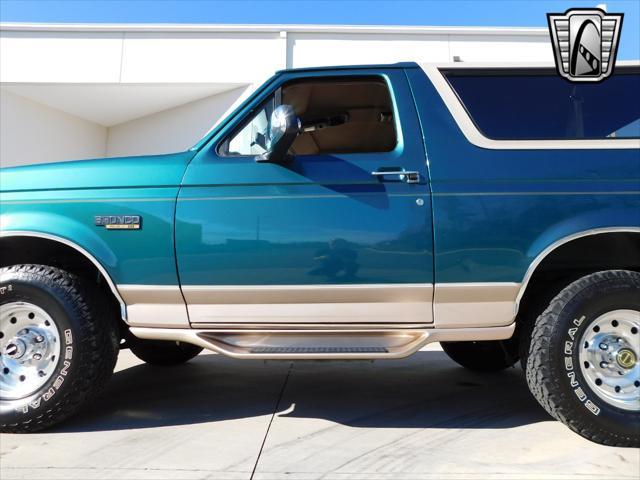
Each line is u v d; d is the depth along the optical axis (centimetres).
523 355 262
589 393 240
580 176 254
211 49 1025
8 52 1027
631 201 250
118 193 262
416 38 998
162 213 259
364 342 257
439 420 286
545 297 261
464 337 257
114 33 1031
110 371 270
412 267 253
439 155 260
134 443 246
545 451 237
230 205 258
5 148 1044
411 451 238
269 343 258
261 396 336
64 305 254
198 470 215
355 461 226
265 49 1017
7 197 265
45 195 263
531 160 258
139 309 265
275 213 256
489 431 266
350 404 318
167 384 367
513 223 251
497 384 372
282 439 253
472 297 255
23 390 258
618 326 251
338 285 254
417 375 402
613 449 239
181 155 273
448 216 252
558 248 265
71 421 281
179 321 264
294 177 259
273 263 255
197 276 257
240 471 215
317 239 254
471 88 277
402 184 257
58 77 1025
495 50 990
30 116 1084
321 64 1008
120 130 1221
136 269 259
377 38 1004
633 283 246
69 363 253
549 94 274
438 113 269
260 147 277
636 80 274
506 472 214
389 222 253
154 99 1100
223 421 282
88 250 258
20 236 264
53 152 1127
